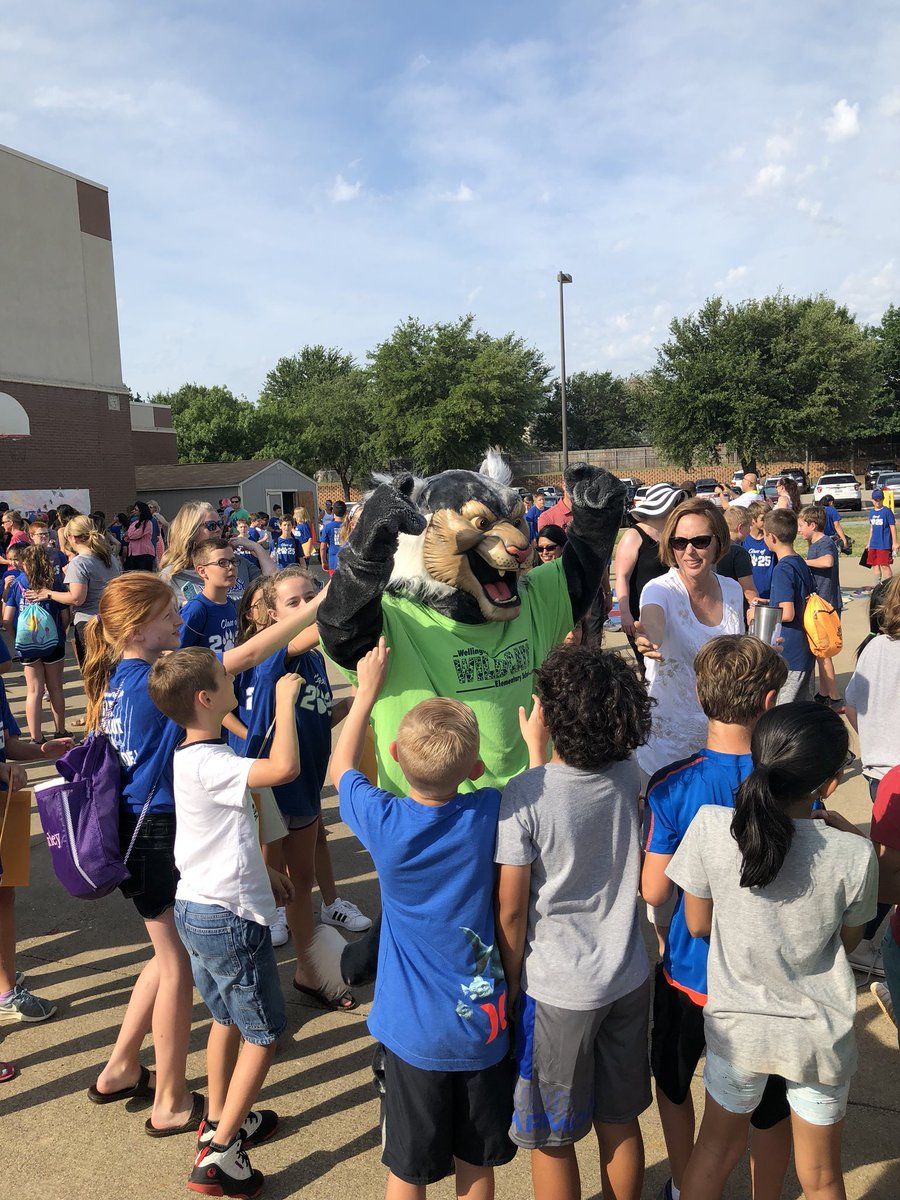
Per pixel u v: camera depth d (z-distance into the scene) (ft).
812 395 114.21
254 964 8.10
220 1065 8.50
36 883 15.02
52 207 70.54
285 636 9.16
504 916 6.72
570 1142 6.81
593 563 9.75
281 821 10.50
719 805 6.97
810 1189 6.68
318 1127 9.12
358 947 8.24
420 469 9.41
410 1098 6.69
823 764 6.22
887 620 10.12
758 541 22.38
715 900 6.68
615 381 269.85
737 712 7.18
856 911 6.40
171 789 8.97
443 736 6.55
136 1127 9.20
